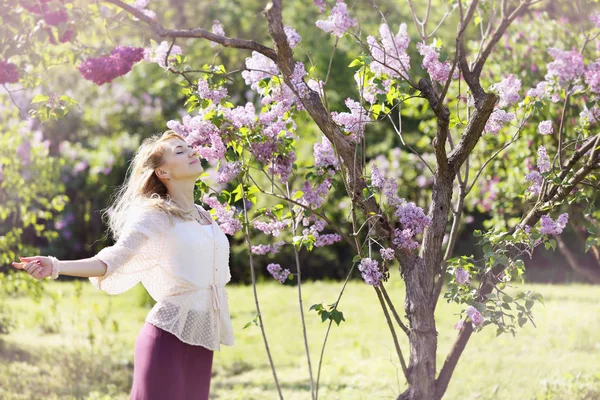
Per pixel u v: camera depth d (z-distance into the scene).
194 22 18.69
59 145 18.11
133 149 18.22
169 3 18.66
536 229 4.29
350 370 7.96
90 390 7.22
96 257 3.57
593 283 14.05
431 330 4.19
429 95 4.17
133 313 12.59
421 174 15.09
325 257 16.98
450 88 8.73
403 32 4.31
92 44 4.27
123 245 3.61
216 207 4.52
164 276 3.75
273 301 13.58
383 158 15.07
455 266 4.14
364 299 13.41
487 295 4.12
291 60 4.26
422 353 4.16
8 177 9.64
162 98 18.59
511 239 4.25
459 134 9.81
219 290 3.86
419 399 4.14
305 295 14.20
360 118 4.28
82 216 19.17
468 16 4.10
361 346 9.11
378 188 4.35
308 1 18.70
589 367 7.40
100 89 18.36
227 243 3.97
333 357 8.67
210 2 18.72
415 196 15.27
